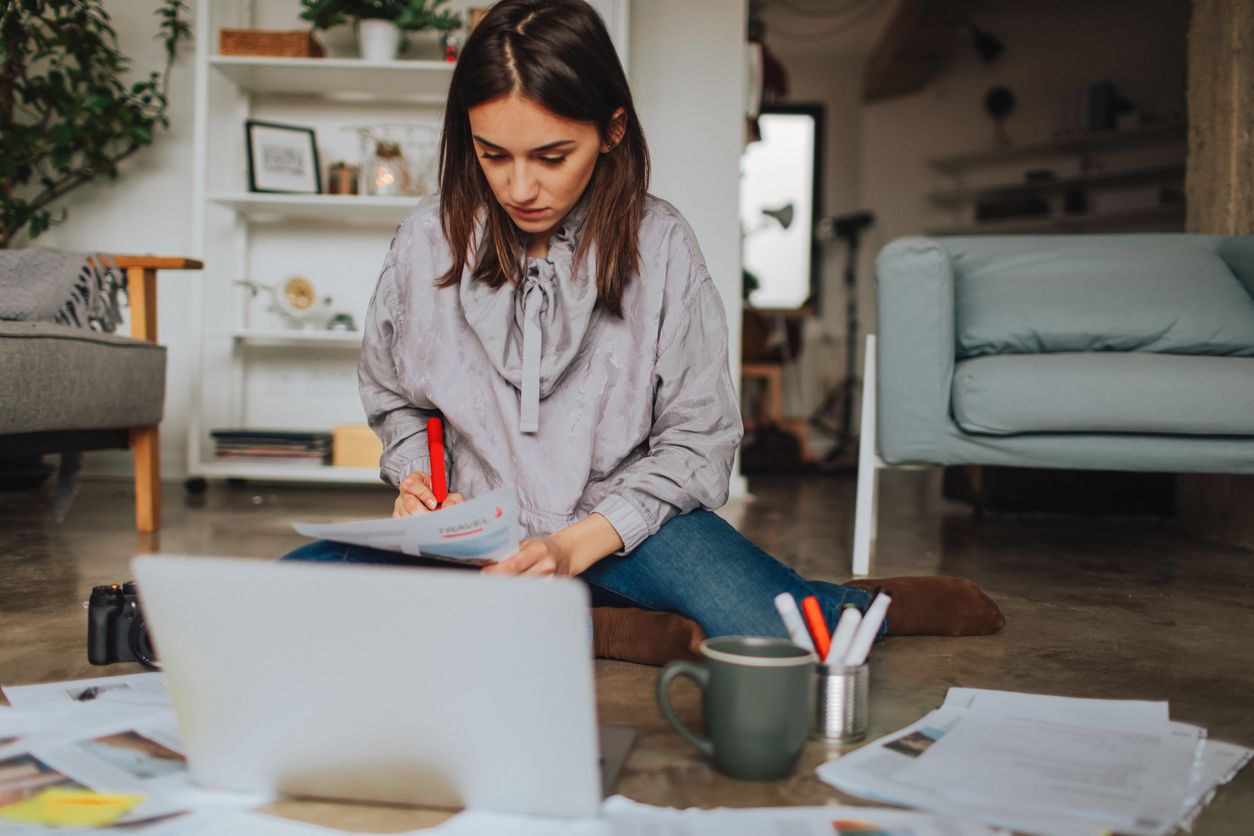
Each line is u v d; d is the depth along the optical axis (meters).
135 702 0.87
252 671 0.66
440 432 1.06
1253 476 2.18
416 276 1.10
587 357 1.06
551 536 0.92
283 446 3.02
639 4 3.24
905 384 1.73
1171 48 5.58
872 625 0.86
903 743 0.80
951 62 6.12
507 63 0.86
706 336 1.08
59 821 0.63
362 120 3.30
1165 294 1.93
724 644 0.78
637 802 0.69
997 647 1.23
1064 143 5.57
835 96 6.33
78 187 3.34
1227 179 2.38
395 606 0.62
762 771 0.73
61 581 1.56
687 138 3.26
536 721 0.63
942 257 1.70
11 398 1.70
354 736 0.66
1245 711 0.97
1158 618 1.44
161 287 3.32
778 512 2.86
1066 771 0.73
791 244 6.38
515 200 0.92
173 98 3.34
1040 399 1.65
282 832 0.63
